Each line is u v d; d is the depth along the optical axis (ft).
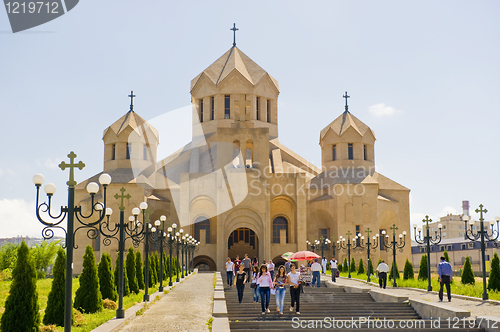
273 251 175.83
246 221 171.12
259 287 55.31
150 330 42.88
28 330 40.01
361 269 143.23
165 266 116.47
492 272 73.61
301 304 59.16
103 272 63.57
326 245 185.68
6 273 131.95
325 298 72.02
